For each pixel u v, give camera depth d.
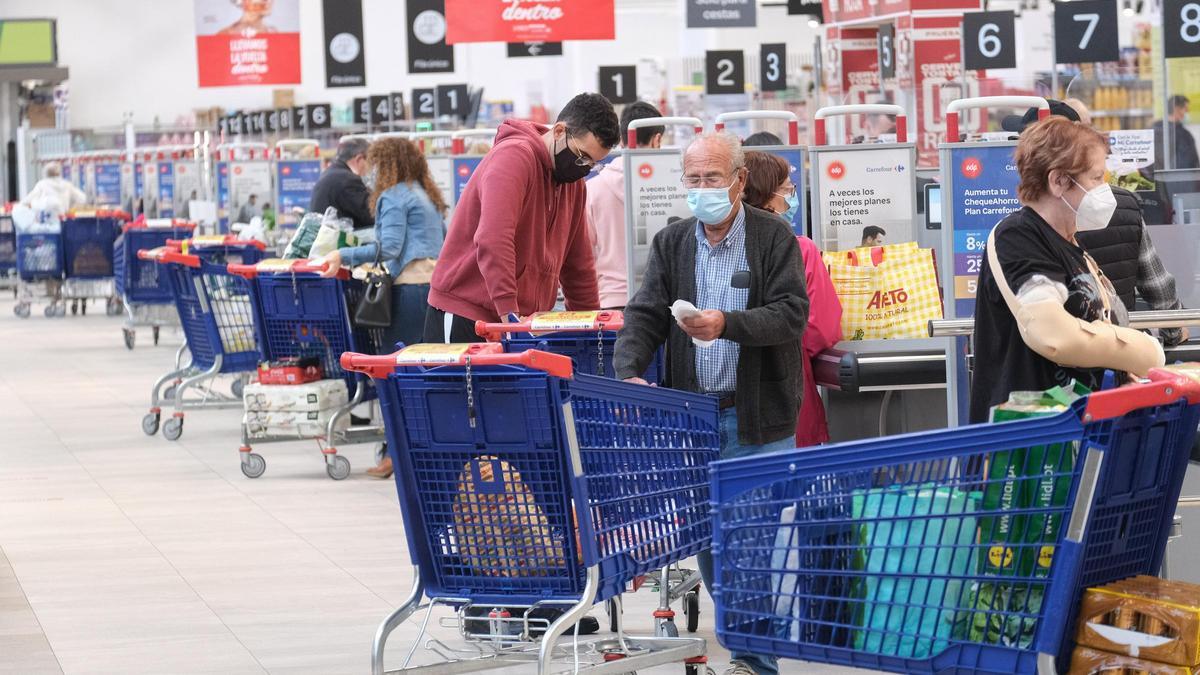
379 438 11.51
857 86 18.62
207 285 13.01
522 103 34.25
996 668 4.03
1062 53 12.34
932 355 6.99
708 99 22.47
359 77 23.98
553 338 6.70
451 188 13.32
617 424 5.39
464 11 17.27
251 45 24.36
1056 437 3.89
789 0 22.95
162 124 42.25
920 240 9.23
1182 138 13.87
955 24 16.59
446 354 5.18
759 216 5.89
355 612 7.50
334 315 11.27
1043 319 4.48
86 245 25.33
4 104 43.06
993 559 4.03
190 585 8.12
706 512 5.74
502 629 5.85
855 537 4.17
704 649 5.91
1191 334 6.54
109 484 11.31
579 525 5.19
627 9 39.81
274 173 19.81
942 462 4.06
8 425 14.48
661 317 6.03
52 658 6.78
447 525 5.44
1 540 9.38
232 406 13.64
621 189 9.96
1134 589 4.00
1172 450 4.13
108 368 19.05
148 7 43.97
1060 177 4.57
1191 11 12.09
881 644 4.17
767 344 5.66
